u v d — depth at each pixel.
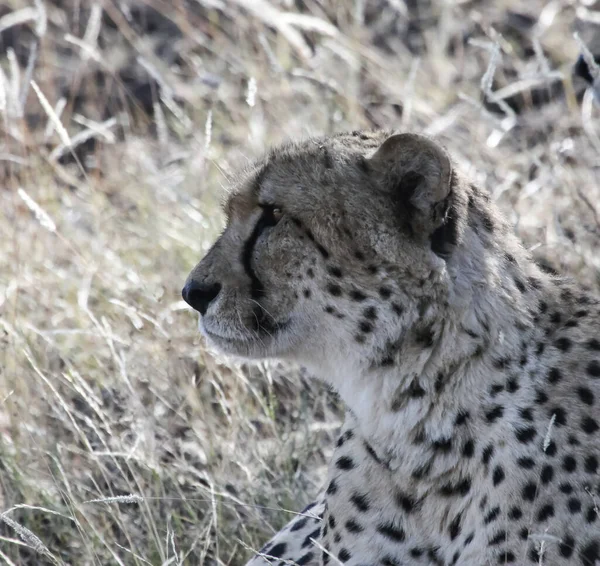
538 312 9.70
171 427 13.18
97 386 13.53
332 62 18.98
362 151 9.69
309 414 13.16
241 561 11.80
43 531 12.30
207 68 19.44
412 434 9.59
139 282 13.66
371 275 9.38
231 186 10.38
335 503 10.09
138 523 12.07
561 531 9.12
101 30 21.41
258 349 9.91
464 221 9.34
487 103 18.80
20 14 18.56
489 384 9.41
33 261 15.20
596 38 18.92
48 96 19.23
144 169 17.05
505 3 20.55
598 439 9.24
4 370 13.27
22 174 16.62
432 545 9.70
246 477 12.49
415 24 20.97
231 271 9.88
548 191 15.52
